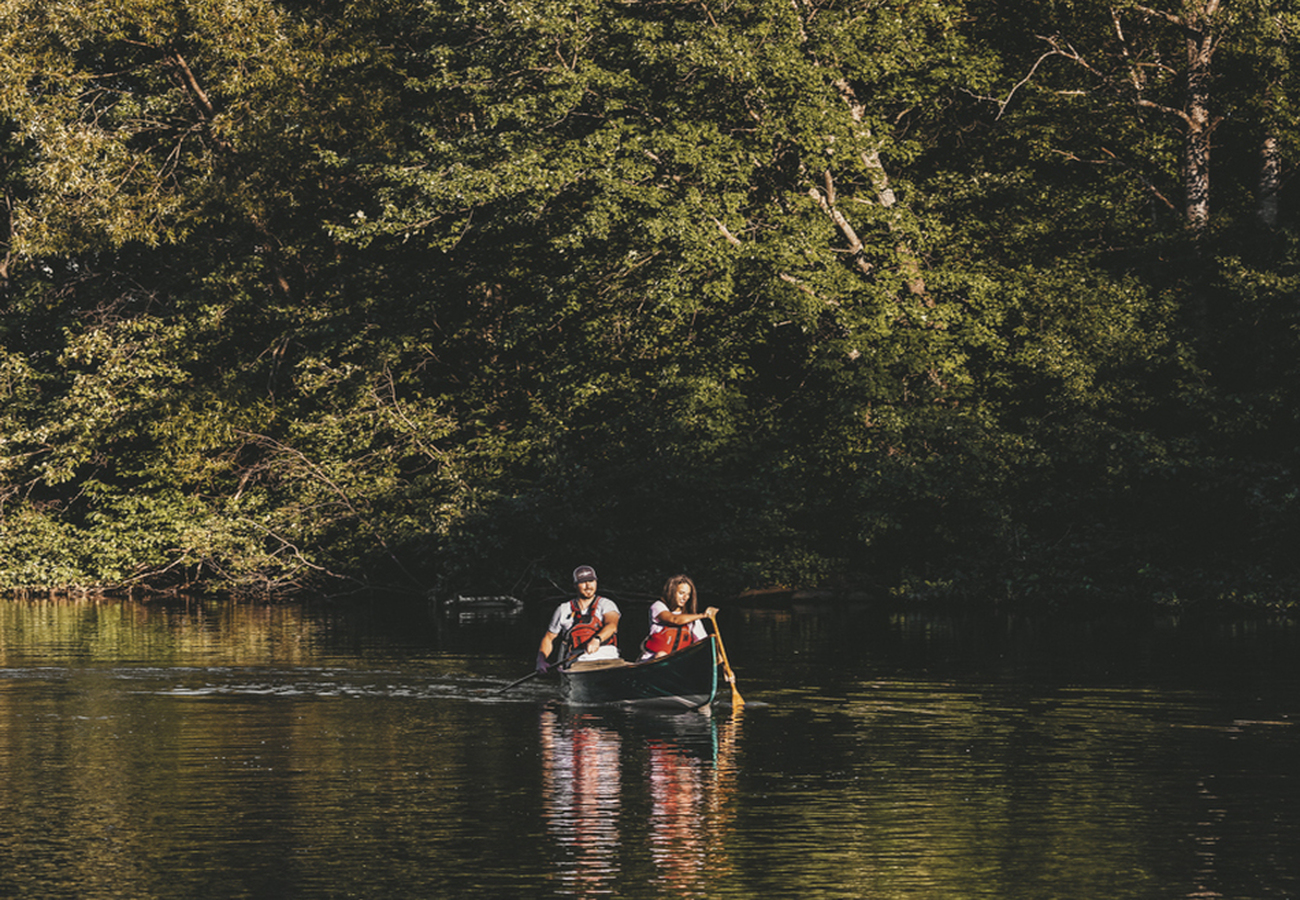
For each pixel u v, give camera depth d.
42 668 18.59
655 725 13.89
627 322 30.50
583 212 28.88
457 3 30.23
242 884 8.28
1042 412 31.98
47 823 9.78
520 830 9.51
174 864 8.70
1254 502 26.83
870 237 31.02
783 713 14.53
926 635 22.41
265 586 32.75
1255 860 8.72
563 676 15.78
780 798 10.46
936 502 30.14
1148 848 9.00
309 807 10.23
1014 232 32.22
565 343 32.88
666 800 10.43
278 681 17.38
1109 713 14.38
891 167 33.31
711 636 14.59
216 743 12.95
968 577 28.92
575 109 29.94
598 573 32.03
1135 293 30.30
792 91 28.23
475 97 29.92
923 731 13.40
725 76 27.83
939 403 30.25
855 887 8.16
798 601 30.20
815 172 30.55
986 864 8.64
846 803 10.28
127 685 16.97
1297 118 29.56
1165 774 11.31
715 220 28.17
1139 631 22.70
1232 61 32.03
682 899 7.95
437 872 8.50
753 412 30.92
